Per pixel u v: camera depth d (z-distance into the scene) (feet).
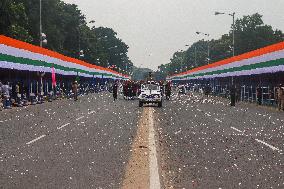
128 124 69.67
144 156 37.47
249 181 28.04
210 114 95.40
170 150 41.52
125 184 26.84
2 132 58.18
